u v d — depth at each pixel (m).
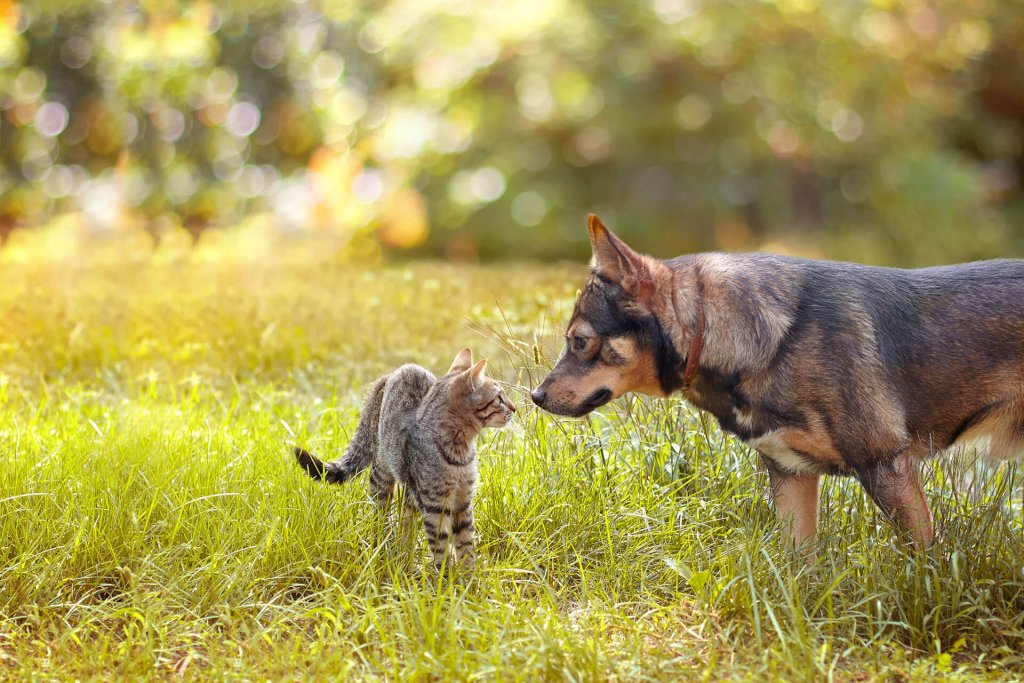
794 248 24.88
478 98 24.31
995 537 6.15
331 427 8.09
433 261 20.41
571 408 6.28
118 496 6.32
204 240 20.64
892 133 25.45
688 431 7.39
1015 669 5.30
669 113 24.28
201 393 9.52
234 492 6.44
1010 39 28.39
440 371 9.79
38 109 22.80
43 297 12.33
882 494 5.95
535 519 6.46
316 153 23.25
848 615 5.52
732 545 6.28
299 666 5.09
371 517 6.32
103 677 5.05
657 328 6.15
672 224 24.83
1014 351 6.04
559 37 23.95
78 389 9.34
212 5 23.11
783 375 5.89
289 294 13.09
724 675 5.05
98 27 22.86
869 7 24.77
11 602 5.61
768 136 24.34
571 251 23.98
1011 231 27.97
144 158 22.92
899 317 6.02
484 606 5.55
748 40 24.05
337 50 24.84
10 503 6.25
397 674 4.98
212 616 5.54
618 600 5.88
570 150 25.16
